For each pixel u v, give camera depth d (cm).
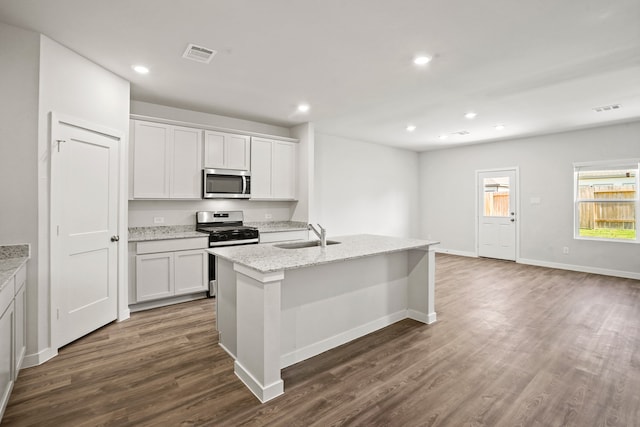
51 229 248
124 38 250
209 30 240
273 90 365
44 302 245
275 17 224
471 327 315
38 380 219
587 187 553
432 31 241
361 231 664
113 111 314
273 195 494
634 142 498
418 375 228
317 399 201
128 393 205
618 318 336
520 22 228
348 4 208
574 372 231
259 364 204
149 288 361
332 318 274
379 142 673
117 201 322
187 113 438
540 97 387
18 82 232
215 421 180
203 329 310
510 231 640
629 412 187
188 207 444
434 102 408
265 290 199
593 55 279
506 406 193
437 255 716
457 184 723
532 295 418
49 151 246
